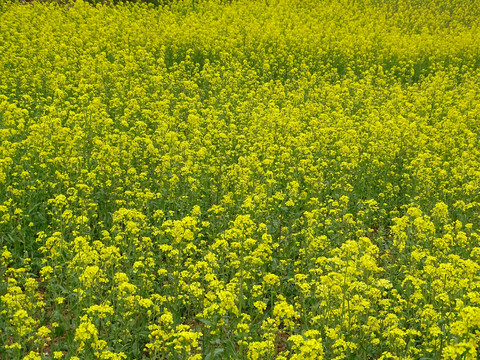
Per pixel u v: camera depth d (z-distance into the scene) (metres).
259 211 8.95
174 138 11.98
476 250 7.68
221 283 6.50
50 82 16.30
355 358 5.82
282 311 5.55
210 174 11.52
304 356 4.91
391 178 12.22
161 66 21.47
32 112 14.35
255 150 13.06
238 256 7.73
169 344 5.65
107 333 6.32
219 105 16.84
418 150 13.58
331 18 34.66
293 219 9.77
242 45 24.98
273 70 22.58
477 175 11.31
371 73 22.75
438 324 6.00
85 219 8.01
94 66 18.44
